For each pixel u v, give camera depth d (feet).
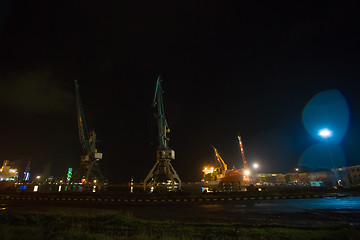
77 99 299.17
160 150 152.15
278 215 53.47
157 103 164.66
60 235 31.42
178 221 46.78
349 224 39.73
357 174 268.00
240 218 50.42
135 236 31.30
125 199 93.66
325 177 314.55
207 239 31.07
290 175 357.00
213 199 90.79
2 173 359.66
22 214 48.47
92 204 83.51
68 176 341.62
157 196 96.78
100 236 31.09
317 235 31.65
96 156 260.83
